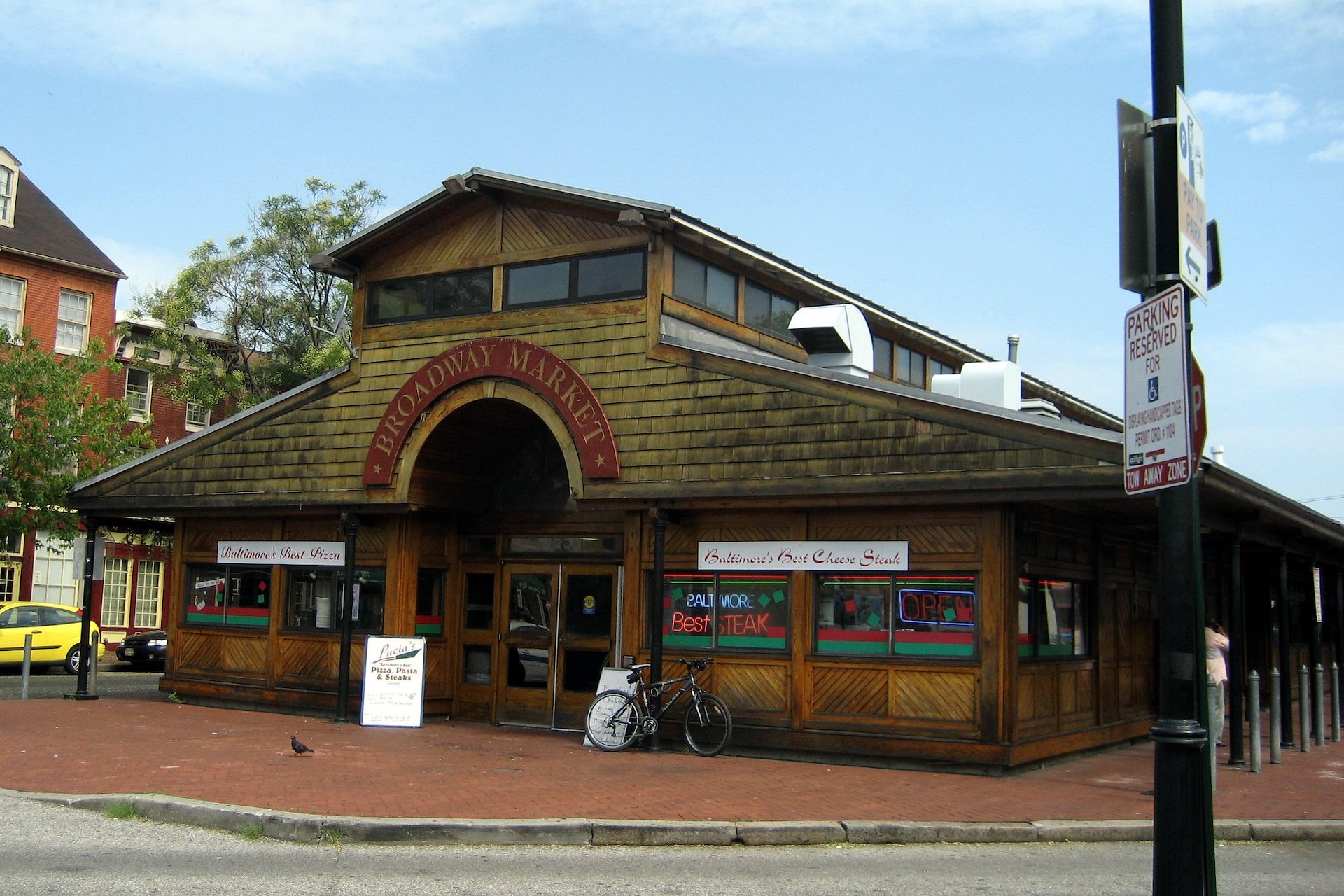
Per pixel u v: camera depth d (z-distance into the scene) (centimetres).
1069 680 1460
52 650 2706
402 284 1744
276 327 3991
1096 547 1558
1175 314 586
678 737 1470
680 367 1485
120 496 1952
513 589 1744
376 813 974
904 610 1359
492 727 1683
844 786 1195
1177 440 579
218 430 1867
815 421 1387
